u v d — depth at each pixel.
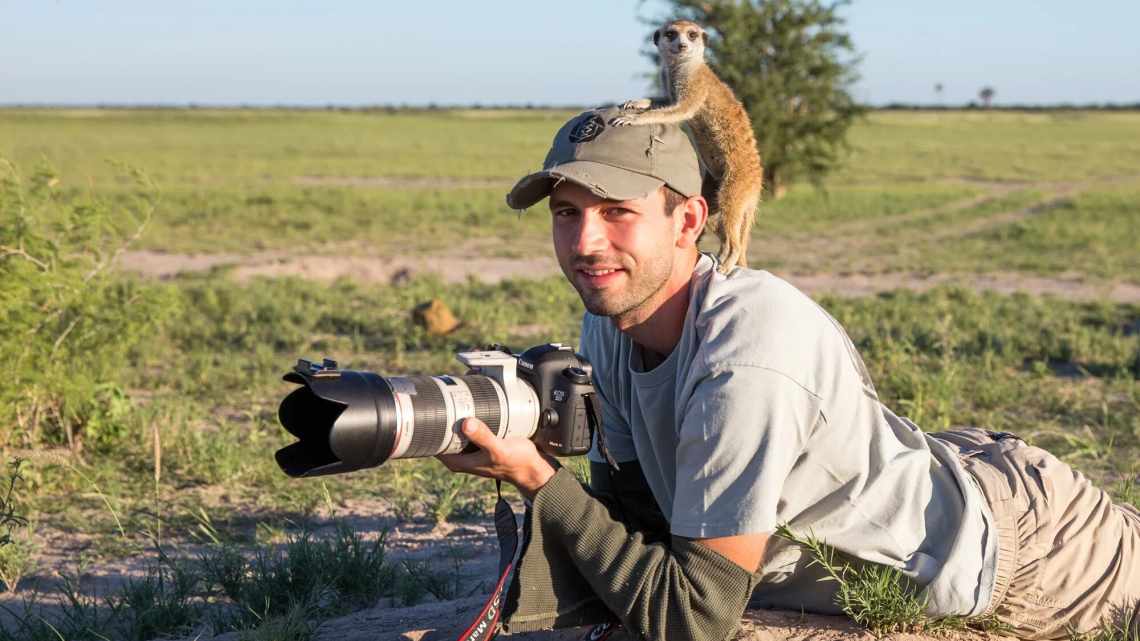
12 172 6.68
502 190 33.59
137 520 5.60
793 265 19.05
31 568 4.77
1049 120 120.19
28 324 6.54
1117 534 2.97
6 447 6.65
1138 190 33.78
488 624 2.59
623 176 2.48
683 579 2.44
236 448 6.75
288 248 20.22
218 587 4.31
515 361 2.55
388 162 47.19
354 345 11.05
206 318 12.41
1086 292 15.90
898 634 2.78
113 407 7.07
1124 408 8.52
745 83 30.62
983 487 2.88
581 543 2.47
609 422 3.00
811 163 31.89
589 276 2.58
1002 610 2.86
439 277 16.70
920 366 9.91
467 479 6.14
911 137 74.75
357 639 3.35
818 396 2.53
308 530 5.30
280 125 90.50
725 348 2.50
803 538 2.69
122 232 7.74
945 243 22.59
